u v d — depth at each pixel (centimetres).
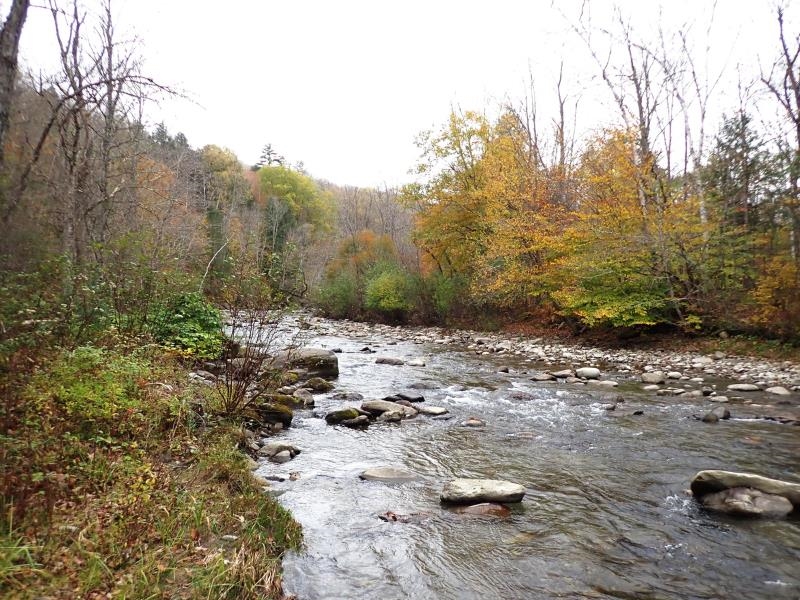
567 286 2172
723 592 405
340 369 1521
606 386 1312
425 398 1142
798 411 1032
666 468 698
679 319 1964
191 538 400
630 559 456
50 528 354
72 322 696
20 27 608
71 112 805
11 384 467
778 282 1669
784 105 1791
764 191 1861
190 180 3450
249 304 818
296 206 6844
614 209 1948
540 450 777
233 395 772
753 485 565
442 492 588
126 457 496
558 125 2897
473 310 2945
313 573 420
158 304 1003
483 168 2762
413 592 399
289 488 596
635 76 2070
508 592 402
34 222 765
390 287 3416
